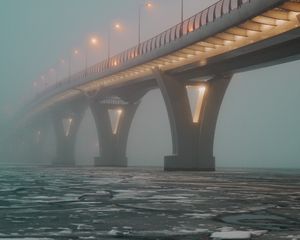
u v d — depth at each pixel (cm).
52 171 5534
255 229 927
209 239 803
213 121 6159
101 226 964
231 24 4344
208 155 6188
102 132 9138
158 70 6381
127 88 8619
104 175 4275
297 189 2453
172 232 884
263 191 2247
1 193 1925
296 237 824
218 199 1698
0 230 905
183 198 1723
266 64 4975
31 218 1095
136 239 803
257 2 3894
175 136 6197
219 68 5741
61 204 1452
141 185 2627
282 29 4094
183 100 6222
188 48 5388
